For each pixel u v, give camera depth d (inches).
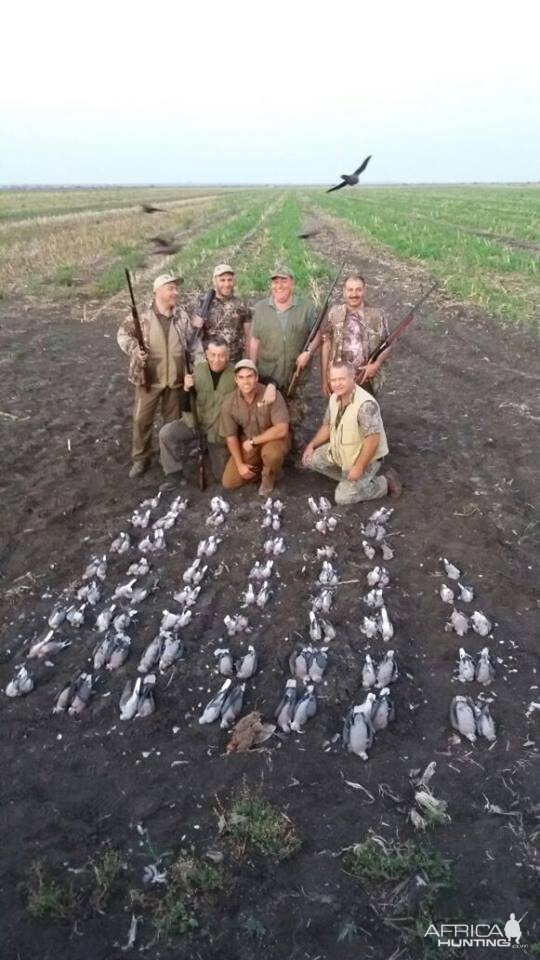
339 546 257.1
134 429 303.9
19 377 455.2
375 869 142.6
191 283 749.9
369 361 290.8
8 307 639.1
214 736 179.8
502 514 276.2
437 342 521.7
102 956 130.6
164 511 286.2
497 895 138.5
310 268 789.2
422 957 128.2
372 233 1201.4
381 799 160.4
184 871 143.1
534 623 217.0
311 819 155.6
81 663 206.8
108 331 567.8
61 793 164.1
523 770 166.7
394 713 184.7
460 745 174.9
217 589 238.2
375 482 283.7
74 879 144.1
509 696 189.6
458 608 223.9
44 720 186.5
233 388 279.1
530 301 609.9
